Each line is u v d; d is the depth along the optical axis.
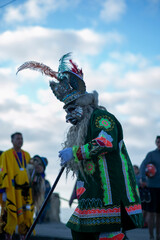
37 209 7.06
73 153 3.24
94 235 3.27
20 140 7.07
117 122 3.42
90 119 3.40
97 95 3.53
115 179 3.25
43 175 7.04
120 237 3.19
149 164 7.37
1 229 6.90
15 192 6.95
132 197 3.29
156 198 7.29
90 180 3.30
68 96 3.46
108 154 3.30
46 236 7.81
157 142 7.48
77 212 3.36
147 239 7.34
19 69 3.58
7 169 6.90
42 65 3.57
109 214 3.19
